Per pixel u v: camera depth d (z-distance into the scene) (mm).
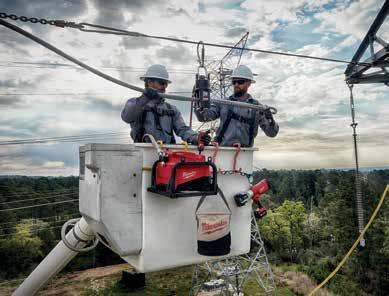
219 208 4199
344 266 45656
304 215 66625
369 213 49656
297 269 45469
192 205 4035
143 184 3734
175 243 3898
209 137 4246
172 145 3922
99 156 3520
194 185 3736
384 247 42250
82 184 4125
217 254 4039
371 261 44188
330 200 64062
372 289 42188
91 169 3668
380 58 11883
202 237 3984
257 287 32625
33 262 57875
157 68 5520
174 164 3529
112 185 3566
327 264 46281
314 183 103938
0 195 79875
